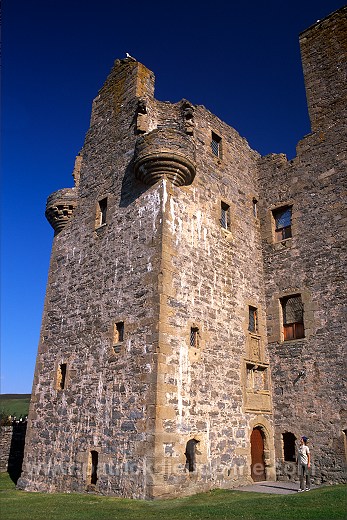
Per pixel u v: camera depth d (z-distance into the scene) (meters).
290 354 14.09
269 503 8.41
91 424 11.69
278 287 15.05
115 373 11.51
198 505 8.70
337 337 13.19
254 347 14.09
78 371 12.84
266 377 14.26
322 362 13.31
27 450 13.69
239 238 14.93
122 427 10.75
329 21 16.98
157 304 11.07
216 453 11.39
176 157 12.25
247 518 7.15
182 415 10.69
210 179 14.35
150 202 12.55
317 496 8.73
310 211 15.07
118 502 9.34
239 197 15.62
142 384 10.64
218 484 11.20
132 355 11.20
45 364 14.30
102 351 12.20
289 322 14.73
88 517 7.77
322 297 13.88
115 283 12.68
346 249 13.76
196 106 14.92
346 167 14.56
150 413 10.18
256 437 13.22
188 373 11.23
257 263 15.50
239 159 16.33
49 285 15.51
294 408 13.51
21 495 11.48
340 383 12.77
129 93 15.35
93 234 14.40
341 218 14.18
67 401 12.82
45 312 15.16
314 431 12.89
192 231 12.86
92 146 16.38
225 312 13.23
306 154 15.83
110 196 14.32
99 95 17.09
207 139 14.91
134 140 14.16
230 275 13.93
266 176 16.80
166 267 11.55
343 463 12.09
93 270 13.75
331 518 6.71
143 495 9.67
